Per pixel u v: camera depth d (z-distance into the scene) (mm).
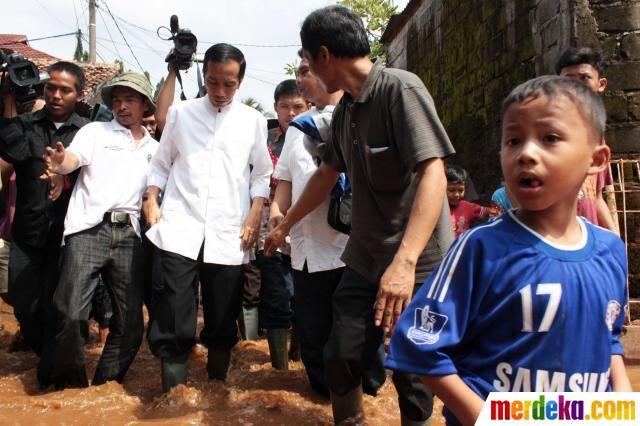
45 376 3988
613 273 1732
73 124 4375
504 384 1678
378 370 3703
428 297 1730
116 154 4098
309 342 3719
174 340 3719
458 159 9352
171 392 3637
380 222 2881
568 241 1713
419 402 2865
